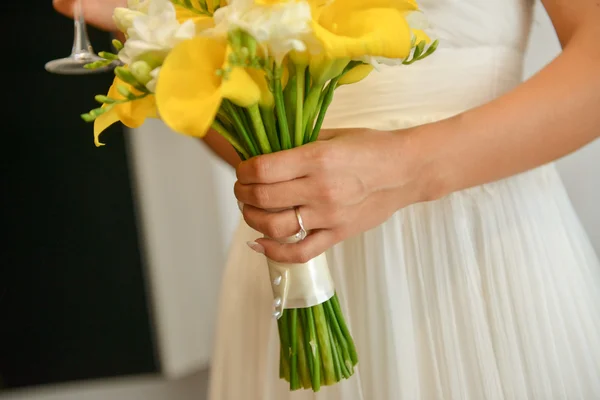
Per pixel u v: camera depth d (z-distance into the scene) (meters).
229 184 1.39
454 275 0.76
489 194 0.77
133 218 1.28
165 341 1.31
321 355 0.70
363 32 0.61
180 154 1.31
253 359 0.83
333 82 0.67
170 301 1.32
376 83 0.78
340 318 0.72
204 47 0.61
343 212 0.67
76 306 1.27
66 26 1.21
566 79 0.69
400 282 0.76
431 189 0.69
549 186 0.81
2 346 1.25
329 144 0.66
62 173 1.23
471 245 0.76
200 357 1.37
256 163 0.66
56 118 1.22
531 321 0.75
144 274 1.30
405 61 0.67
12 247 1.23
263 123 0.66
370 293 0.77
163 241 1.31
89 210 1.25
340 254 0.79
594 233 1.09
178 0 0.65
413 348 0.75
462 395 0.74
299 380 0.71
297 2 0.60
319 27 0.60
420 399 0.75
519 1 0.78
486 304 0.76
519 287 0.75
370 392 0.77
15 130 1.21
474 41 0.77
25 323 1.25
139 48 0.61
